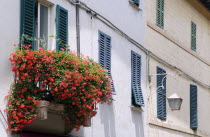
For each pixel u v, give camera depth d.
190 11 21.56
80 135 13.55
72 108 11.97
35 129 11.91
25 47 11.37
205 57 22.77
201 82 22.05
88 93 11.90
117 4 15.93
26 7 11.90
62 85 11.34
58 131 12.46
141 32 17.34
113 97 15.23
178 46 20.16
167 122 18.58
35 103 11.20
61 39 13.01
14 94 11.30
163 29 19.00
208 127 22.28
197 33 22.19
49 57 11.33
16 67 11.27
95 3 14.77
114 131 15.16
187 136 20.16
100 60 14.72
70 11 13.62
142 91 16.98
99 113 14.48
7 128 11.23
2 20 11.41
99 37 14.75
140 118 16.75
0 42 11.32
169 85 19.05
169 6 19.67
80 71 11.84
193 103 20.81
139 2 17.30
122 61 15.90
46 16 12.90
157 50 18.38
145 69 17.33
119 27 15.95
